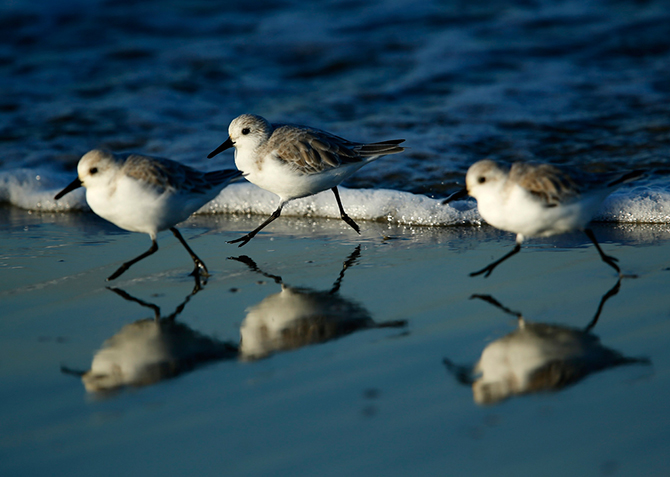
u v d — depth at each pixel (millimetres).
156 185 9508
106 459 5660
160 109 19500
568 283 9586
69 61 23328
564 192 8953
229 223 13758
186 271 10758
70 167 16297
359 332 8234
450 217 13188
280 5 28047
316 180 12016
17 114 19281
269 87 21094
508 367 7109
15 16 26562
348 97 19906
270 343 7992
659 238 11516
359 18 26125
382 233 12742
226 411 6379
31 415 6379
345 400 6520
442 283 9883
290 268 10852
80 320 8789
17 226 13531
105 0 28422
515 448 5637
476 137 16750
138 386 6941
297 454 5660
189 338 8180
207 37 25469
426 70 21578
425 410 6281
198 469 5500
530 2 26531
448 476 5324
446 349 7629
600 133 16531
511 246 11547
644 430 5809
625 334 7824
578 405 6277
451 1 27125
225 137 17641
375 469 5441
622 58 21641
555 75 20641
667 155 14867
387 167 15328
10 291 9859
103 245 12141
